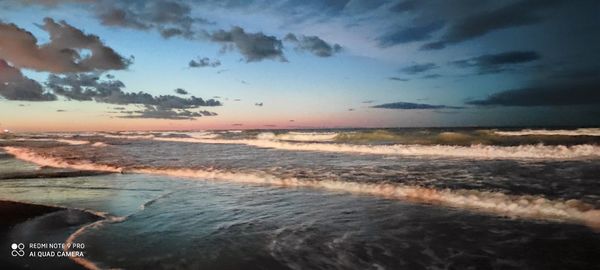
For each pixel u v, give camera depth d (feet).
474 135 91.04
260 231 20.24
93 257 16.12
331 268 14.89
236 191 32.96
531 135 85.92
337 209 25.26
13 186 36.32
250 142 112.06
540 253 16.05
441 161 50.44
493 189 29.27
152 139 171.73
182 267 15.05
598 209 21.47
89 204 27.63
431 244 17.60
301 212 24.64
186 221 22.56
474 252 16.42
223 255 16.44
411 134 103.35
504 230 19.48
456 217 22.38
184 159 63.72
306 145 85.20
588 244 16.92
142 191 33.32
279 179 37.37
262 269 14.83
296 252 16.79
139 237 19.13
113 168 50.65
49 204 27.55
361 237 18.92
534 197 24.95
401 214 23.48
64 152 84.64
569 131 95.81
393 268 14.84
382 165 47.85
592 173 36.11
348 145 76.69
